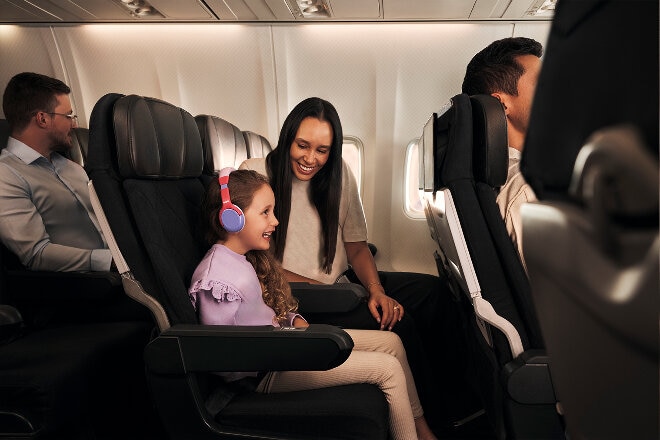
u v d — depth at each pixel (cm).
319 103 175
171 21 339
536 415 117
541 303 44
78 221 228
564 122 34
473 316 157
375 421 116
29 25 349
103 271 209
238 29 341
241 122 364
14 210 203
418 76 340
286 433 118
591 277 31
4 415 138
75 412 150
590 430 39
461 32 329
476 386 176
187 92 361
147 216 125
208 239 144
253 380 135
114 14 329
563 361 42
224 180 134
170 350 116
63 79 362
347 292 174
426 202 182
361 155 354
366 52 338
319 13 324
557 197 37
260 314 140
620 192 28
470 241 118
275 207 182
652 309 26
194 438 120
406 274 253
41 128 218
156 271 123
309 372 135
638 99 26
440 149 144
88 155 124
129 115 125
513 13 309
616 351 31
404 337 189
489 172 117
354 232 205
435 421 193
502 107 118
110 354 168
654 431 29
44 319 195
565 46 33
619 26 27
